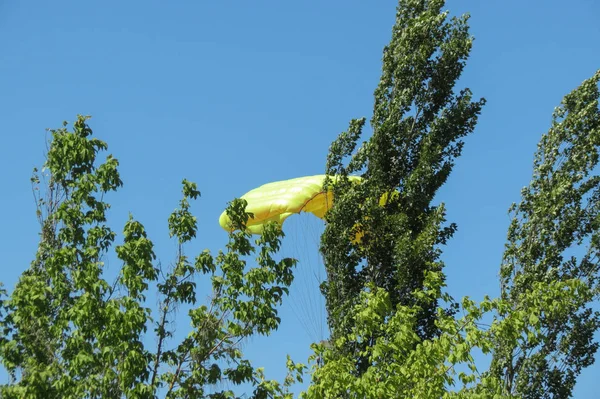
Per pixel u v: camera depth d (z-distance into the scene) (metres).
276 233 29.02
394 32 41.56
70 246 27.78
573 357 37.78
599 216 39.31
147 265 27.50
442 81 39.47
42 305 26.20
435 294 27.70
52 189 28.48
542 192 40.75
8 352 25.81
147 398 25.55
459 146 38.75
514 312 25.98
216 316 27.78
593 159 40.31
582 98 41.38
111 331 26.11
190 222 28.73
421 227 37.59
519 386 37.53
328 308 37.03
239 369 27.44
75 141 28.50
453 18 40.25
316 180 39.25
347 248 37.25
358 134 39.94
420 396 25.05
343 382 26.05
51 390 24.95
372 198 37.50
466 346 25.36
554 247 39.56
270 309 27.84
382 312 27.70
